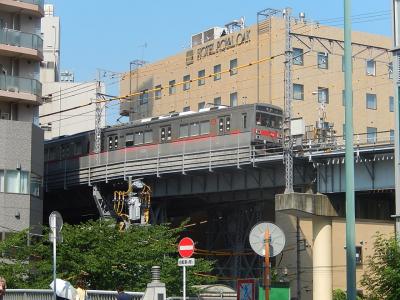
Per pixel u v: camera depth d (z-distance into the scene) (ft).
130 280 112.16
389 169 161.07
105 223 118.83
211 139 192.54
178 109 308.40
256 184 190.49
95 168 220.64
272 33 271.49
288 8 173.37
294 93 269.64
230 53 287.07
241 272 220.64
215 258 240.12
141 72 330.34
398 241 73.61
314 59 275.39
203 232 250.78
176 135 203.00
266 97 269.03
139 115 327.47
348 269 51.62
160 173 203.21
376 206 201.26
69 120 337.72
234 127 188.96
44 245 116.47
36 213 174.09
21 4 174.19
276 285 63.62
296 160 177.99
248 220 223.71
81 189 235.61
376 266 72.43
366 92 286.05
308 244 200.23
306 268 198.49
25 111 176.65
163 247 120.26
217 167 189.78
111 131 223.30
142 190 199.93
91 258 108.58
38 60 177.37
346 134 53.47
